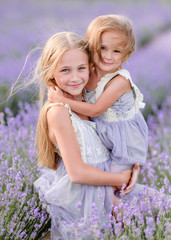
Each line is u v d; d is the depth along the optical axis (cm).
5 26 1170
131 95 231
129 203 215
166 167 279
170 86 663
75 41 210
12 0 1633
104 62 220
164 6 1739
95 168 211
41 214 229
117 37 211
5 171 261
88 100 232
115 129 227
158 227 203
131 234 194
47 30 261
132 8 1625
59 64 207
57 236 224
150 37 1218
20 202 233
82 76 212
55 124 207
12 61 683
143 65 744
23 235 216
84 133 216
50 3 1661
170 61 828
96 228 192
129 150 235
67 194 215
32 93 454
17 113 468
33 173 277
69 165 203
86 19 1194
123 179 223
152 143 346
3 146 304
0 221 211
